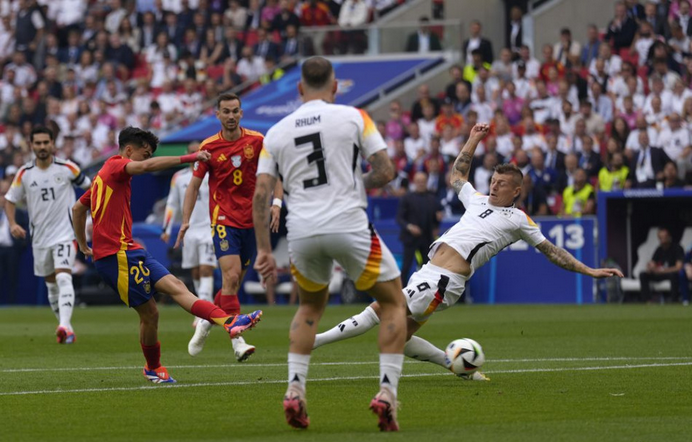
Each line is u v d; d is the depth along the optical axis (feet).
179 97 353.72
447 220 272.10
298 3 371.97
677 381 102.42
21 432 74.33
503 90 308.19
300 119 74.59
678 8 302.45
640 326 178.19
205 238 180.24
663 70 284.82
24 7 387.55
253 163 124.47
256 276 294.66
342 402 89.04
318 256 73.92
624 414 81.20
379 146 73.97
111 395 94.48
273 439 70.49
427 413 82.17
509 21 355.36
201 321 123.85
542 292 267.59
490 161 279.28
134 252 103.24
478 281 273.33
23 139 352.69
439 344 148.46
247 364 124.06
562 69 305.12
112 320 220.84
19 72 377.71
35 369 119.14
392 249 273.95
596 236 261.44
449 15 360.07
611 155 266.57
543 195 270.87
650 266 257.96
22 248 307.78
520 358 126.52
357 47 353.92
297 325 75.15
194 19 368.07
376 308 106.22
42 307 292.40
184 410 84.69
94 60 375.45
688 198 259.19
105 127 351.25
